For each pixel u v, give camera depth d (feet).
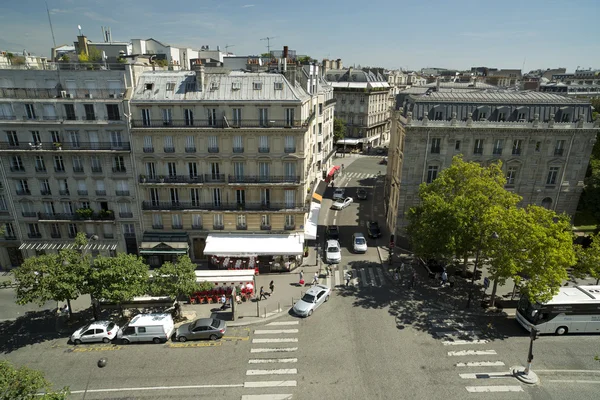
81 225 175.63
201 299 152.46
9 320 143.23
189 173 169.37
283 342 127.13
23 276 126.93
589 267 144.36
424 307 147.13
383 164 375.66
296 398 103.55
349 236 214.28
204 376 112.16
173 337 131.95
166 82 166.61
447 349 123.03
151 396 104.53
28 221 173.68
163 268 133.39
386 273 173.37
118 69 171.63
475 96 188.34
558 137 174.19
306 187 193.06
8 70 157.58
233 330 134.41
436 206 145.59
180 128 160.66
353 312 143.95
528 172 179.83
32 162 165.78
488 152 177.78
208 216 175.52
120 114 160.45
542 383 108.27
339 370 113.91
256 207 174.09
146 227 176.86
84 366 116.98
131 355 122.11
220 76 168.45
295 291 159.33
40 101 157.99
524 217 132.16
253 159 167.12
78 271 130.52
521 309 134.92
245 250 168.04
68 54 213.05
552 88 375.04
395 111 223.92
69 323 138.51
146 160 166.81
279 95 163.43
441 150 179.01
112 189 170.40
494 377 110.73
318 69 260.62
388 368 114.62
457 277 170.30
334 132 393.29
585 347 123.95
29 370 86.94
